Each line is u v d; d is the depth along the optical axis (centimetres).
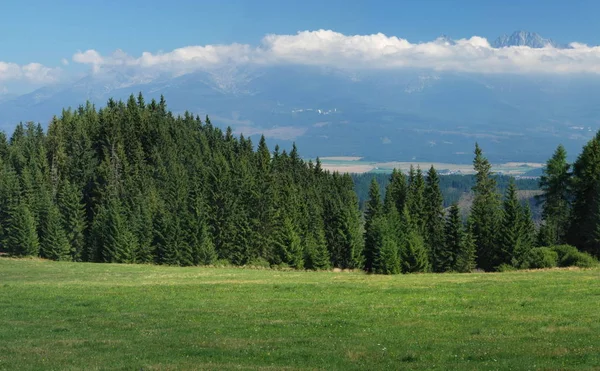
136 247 9412
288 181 12900
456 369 1872
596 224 6925
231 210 10125
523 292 3609
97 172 12556
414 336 2431
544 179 8512
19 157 12775
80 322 2862
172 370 1905
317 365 1980
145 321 2861
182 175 12375
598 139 7838
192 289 4072
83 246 10494
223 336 2489
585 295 3425
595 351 2072
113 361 2070
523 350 2120
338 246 9756
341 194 14038
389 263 7831
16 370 1950
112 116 15425
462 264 8450
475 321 2725
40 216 10375
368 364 1988
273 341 2369
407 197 11094
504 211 8494
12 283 4912
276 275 5481
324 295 3675
